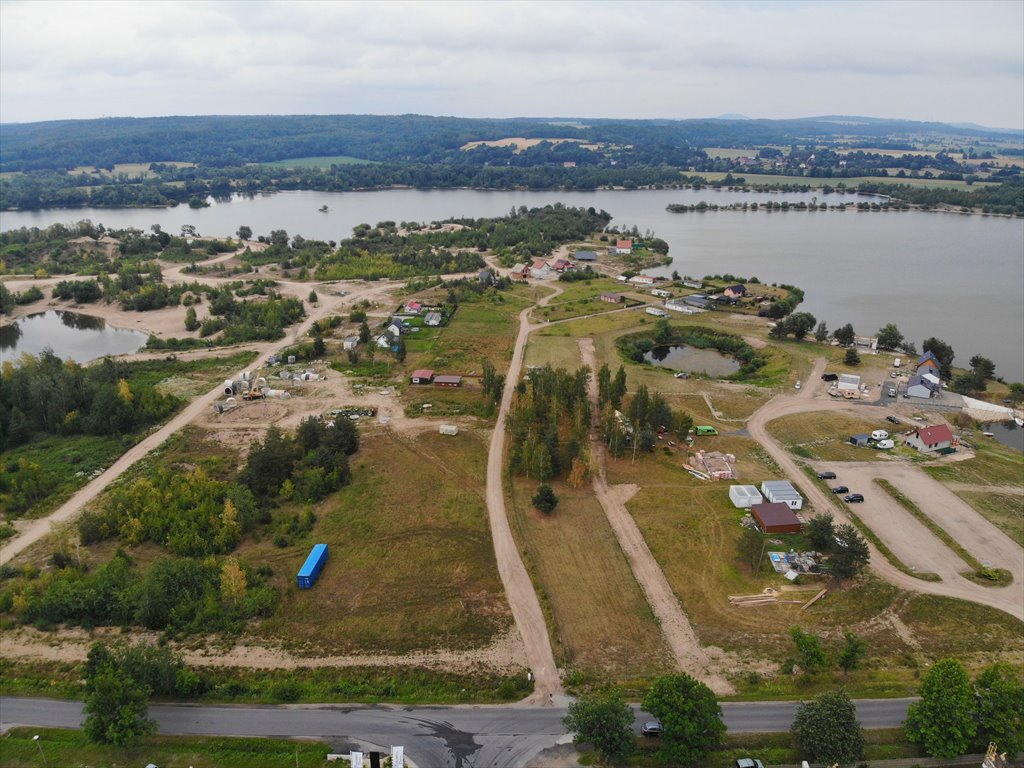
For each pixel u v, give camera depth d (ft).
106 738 174.60
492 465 349.61
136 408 402.11
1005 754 173.88
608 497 321.32
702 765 176.14
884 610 242.78
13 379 404.16
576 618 238.89
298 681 207.62
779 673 212.02
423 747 182.91
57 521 298.97
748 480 335.47
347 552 276.21
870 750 180.04
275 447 325.42
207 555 272.31
